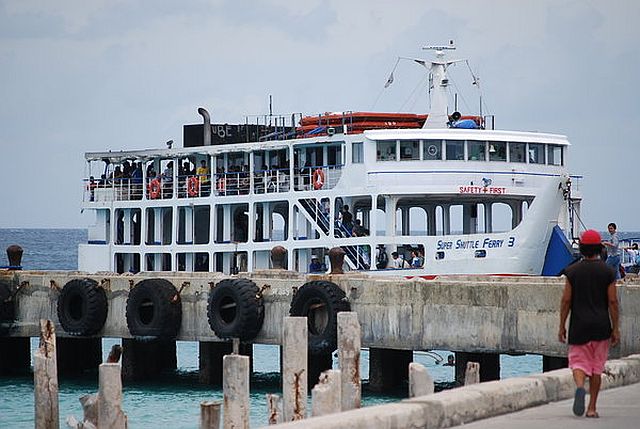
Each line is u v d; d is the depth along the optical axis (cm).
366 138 16300
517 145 16750
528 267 15825
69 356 15300
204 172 18725
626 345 10794
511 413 6594
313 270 17012
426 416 6022
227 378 8419
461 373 12169
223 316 13750
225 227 18312
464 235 16075
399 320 12425
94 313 14612
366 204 17562
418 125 18175
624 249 18325
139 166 19962
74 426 9856
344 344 9194
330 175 16912
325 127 17800
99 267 19888
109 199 19975
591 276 6544
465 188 16338
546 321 11400
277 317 13412
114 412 8519
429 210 17862
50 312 15088
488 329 11800
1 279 15325
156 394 13675
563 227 16112
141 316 14375
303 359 8975
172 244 18812
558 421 6309
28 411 12794
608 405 6838
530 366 17212
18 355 15900
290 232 17300
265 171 17912
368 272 16125
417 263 16162
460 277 14075
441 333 12131
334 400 7881
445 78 18112
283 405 9075
